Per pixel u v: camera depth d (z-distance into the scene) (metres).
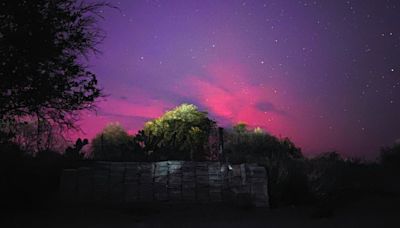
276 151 17.77
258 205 9.30
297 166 11.02
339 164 11.83
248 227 7.21
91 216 8.16
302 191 9.82
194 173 9.91
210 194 9.70
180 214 8.60
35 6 7.41
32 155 10.49
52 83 7.79
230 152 16.06
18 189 8.73
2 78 7.29
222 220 7.97
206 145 18.61
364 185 10.80
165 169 9.90
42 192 9.14
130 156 12.74
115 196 9.34
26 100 7.68
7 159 9.31
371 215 8.02
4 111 7.71
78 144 11.22
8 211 8.23
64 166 10.16
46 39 7.43
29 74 7.52
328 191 9.77
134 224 7.52
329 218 7.99
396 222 7.11
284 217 8.25
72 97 8.16
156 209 8.99
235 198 9.55
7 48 7.24
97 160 11.56
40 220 7.69
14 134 8.53
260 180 9.67
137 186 9.59
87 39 8.16
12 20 7.30
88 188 9.27
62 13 7.69
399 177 11.95
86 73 8.32
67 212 8.38
